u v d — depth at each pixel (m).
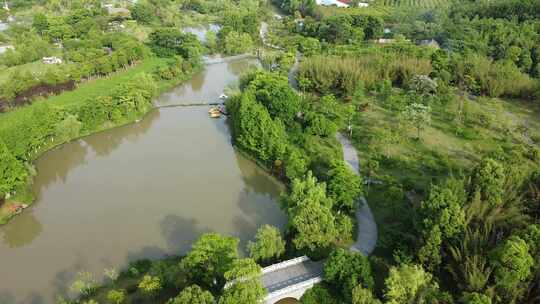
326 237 81.31
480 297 61.06
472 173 85.88
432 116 137.50
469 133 124.31
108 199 107.12
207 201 105.62
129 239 92.75
